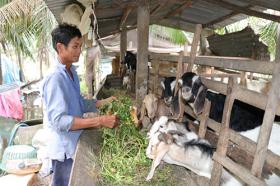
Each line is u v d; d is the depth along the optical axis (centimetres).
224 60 295
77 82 272
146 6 473
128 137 327
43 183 399
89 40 523
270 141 295
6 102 645
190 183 288
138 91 486
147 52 486
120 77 893
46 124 270
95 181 260
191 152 291
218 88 306
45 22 920
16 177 404
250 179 228
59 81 239
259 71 234
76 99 262
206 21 864
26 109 806
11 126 526
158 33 1477
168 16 822
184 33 1338
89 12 425
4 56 1106
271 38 909
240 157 290
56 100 235
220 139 275
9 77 1119
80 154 265
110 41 1380
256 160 227
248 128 312
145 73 489
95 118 249
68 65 257
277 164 217
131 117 356
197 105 318
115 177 279
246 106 322
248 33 680
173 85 400
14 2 795
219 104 324
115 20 800
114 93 635
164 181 288
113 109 355
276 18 616
